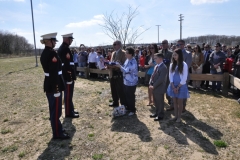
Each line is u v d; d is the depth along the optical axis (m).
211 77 7.10
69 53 4.79
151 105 5.91
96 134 4.19
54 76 3.66
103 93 7.43
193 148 3.53
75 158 3.36
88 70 11.12
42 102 6.62
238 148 3.51
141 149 3.56
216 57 7.44
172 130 4.24
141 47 12.82
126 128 4.43
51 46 3.74
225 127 4.32
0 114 5.58
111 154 3.45
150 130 4.29
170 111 5.40
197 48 8.05
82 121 4.88
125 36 9.93
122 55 5.41
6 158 3.43
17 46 63.91
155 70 4.75
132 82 4.96
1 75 13.73
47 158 3.39
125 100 5.52
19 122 4.97
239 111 5.20
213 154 3.35
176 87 4.45
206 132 4.11
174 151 3.46
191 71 8.53
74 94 7.45
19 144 3.87
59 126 3.99
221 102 5.99
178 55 4.27
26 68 18.30
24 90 8.51
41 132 4.35
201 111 5.29
